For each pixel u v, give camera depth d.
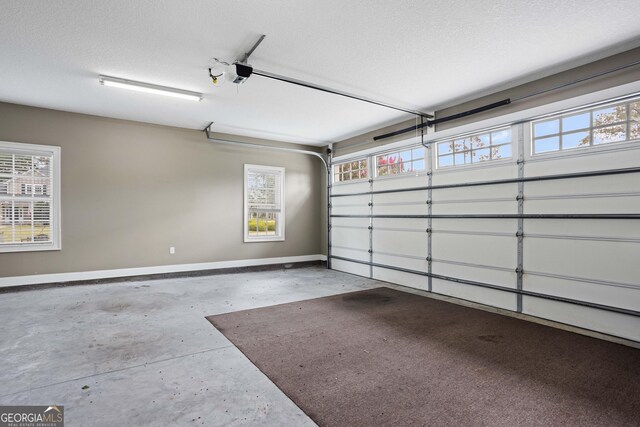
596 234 3.59
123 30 3.01
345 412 2.12
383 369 2.71
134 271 5.95
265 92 4.54
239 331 3.56
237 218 6.99
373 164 6.59
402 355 2.98
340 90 4.48
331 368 2.73
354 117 5.68
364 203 6.75
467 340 3.34
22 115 5.04
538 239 4.07
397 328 3.69
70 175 5.40
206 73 3.93
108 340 3.26
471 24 2.94
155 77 4.04
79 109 5.27
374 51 3.42
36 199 5.19
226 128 6.44
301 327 3.71
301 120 5.90
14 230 5.07
